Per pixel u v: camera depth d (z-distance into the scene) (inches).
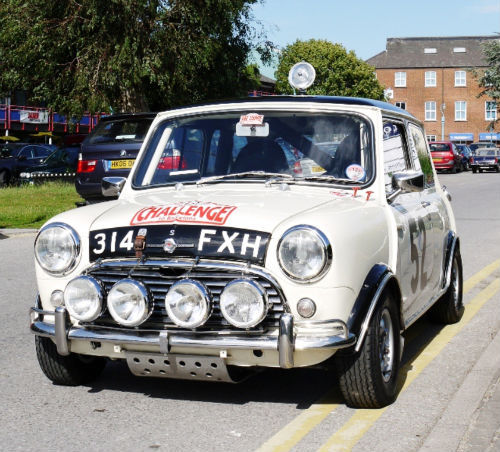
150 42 1018.7
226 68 1178.6
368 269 187.8
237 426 184.5
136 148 594.6
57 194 868.6
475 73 2605.8
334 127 216.5
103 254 186.5
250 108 225.5
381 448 169.9
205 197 199.6
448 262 274.8
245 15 1146.7
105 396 207.9
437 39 4065.0
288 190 207.0
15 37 1043.3
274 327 175.9
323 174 212.7
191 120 230.1
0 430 182.5
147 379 223.3
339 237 177.3
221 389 213.3
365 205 201.2
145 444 173.5
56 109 1131.9
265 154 219.1
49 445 173.2
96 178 602.2
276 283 174.6
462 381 220.1
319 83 3129.9
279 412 194.4
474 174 1806.1
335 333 175.9
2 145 1205.1
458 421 181.5
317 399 204.5
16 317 310.0
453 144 1921.8
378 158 212.2
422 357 246.2
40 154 1209.4
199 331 176.4
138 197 213.6
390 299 196.4
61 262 190.7
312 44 3100.4
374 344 184.9
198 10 1029.2
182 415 192.7
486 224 647.8
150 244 181.9
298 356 176.1
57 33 1029.8
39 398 206.4
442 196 281.3
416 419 187.9
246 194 201.5
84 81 1016.9
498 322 293.7
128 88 1058.7
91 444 173.5
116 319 180.7
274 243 175.9
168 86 1047.6
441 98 3961.6
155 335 179.9
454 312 288.8
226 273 175.9
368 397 189.6
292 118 220.7
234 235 177.8
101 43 1019.9
